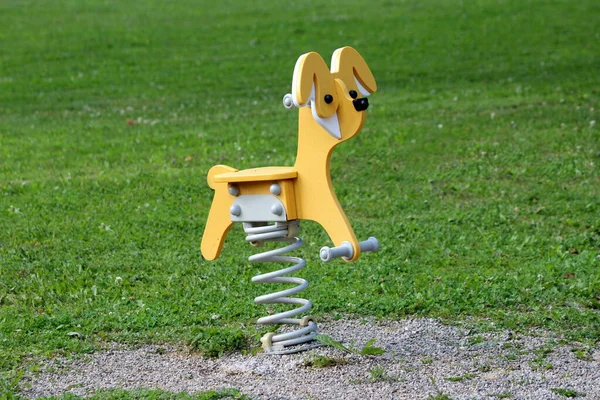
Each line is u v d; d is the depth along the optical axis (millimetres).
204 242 7160
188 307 8297
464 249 10445
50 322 7844
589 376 6492
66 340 7418
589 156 14695
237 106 19953
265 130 17281
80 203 12672
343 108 6484
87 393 6273
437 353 7043
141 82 22922
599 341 7297
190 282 9133
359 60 6812
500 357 6926
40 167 14961
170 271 9633
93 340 7469
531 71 22656
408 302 8273
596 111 17656
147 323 7801
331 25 29688
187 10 33156
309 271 9516
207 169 14562
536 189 13250
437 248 10547
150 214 12078
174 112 19469
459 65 23828
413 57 25016
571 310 8062
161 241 10867
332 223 6527
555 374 6543
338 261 9969
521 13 30547
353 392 6188
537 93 19812
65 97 21328
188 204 12734
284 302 7238
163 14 32438
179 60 25375
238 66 24531
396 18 30547
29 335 7523
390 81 22250
